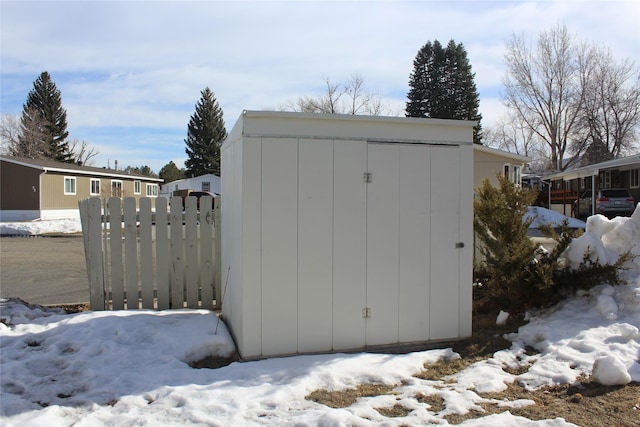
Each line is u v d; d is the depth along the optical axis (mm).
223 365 4465
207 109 59031
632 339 4441
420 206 4941
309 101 44750
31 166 28672
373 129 4797
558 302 5500
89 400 3580
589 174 26625
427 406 3463
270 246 4527
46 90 57188
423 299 4961
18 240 18812
